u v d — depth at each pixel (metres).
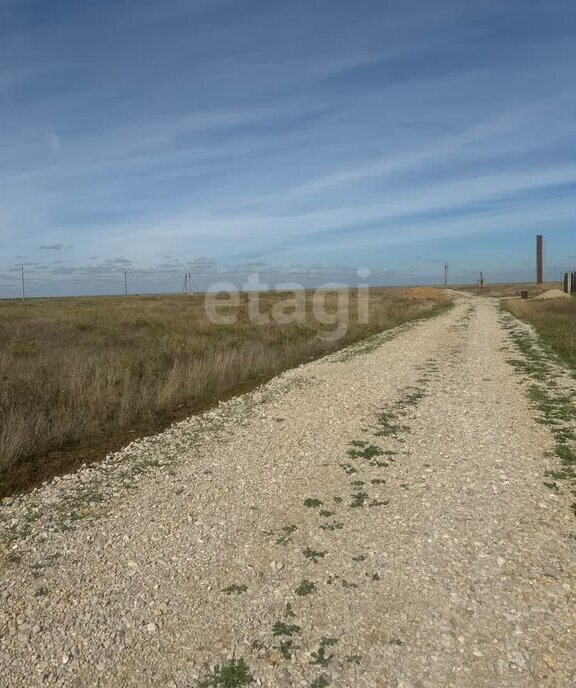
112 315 26.36
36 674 2.86
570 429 7.30
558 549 4.07
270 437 7.27
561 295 44.72
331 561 3.96
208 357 12.56
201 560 4.02
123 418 8.13
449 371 12.32
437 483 5.45
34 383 8.81
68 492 5.49
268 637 3.12
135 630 3.21
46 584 3.73
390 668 2.86
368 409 8.69
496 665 2.85
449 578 3.70
